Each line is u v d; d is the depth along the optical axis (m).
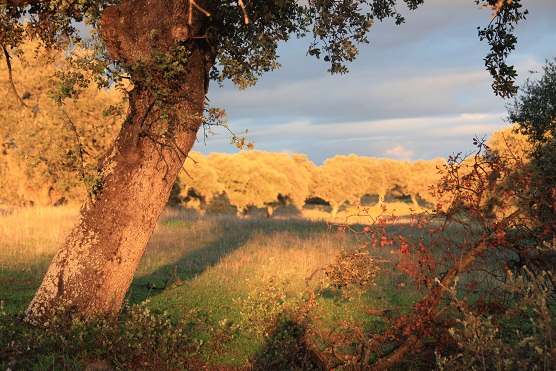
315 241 18.31
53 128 25.16
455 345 5.92
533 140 18.78
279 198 69.62
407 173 90.88
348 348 7.21
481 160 6.08
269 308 7.50
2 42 8.13
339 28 7.92
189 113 7.27
